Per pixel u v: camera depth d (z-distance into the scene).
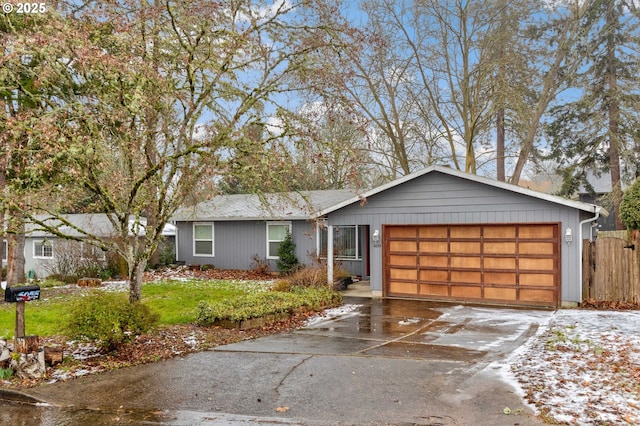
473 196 12.64
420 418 4.77
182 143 8.61
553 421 4.57
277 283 14.14
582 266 11.83
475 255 12.70
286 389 5.72
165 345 7.91
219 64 8.33
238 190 26.34
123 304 7.47
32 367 6.31
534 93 21.70
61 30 6.52
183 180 8.20
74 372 6.53
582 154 24.16
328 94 8.95
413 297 13.59
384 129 22.77
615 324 9.02
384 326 9.62
